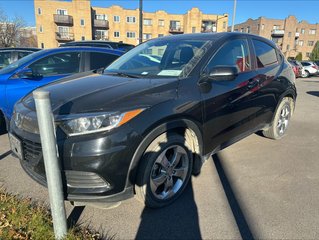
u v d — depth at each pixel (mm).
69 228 2293
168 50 3398
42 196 2824
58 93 2629
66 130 2199
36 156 2379
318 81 20109
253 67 3688
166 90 2594
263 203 2779
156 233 2363
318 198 2873
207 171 3443
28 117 2463
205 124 2852
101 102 2328
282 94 4262
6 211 2471
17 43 42938
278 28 64500
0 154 3854
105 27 51156
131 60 3607
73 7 47719
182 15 55688
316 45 61281
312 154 4047
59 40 48656
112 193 2287
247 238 2307
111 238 2287
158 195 2625
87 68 4875
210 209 2680
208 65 3020
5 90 4141
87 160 2158
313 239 2289
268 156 3939
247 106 3482
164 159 2578
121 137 2209
